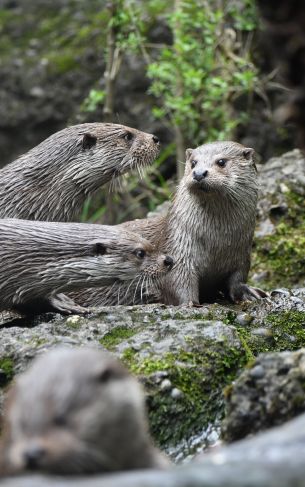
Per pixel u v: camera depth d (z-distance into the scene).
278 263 14.62
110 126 13.55
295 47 11.04
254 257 14.73
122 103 19.56
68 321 10.77
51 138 13.29
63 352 6.59
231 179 11.84
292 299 11.77
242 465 5.86
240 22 17.86
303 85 11.54
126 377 6.59
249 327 11.16
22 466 5.92
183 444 9.44
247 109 18.84
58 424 6.12
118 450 6.40
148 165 13.68
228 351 10.14
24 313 11.51
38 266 11.05
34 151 13.19
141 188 18.48
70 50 20.58
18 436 6.10
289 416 8.21
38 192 12.96
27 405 6.16
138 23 17.17
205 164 11.88
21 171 13.00
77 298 12.31
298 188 15.41
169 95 17.45
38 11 21.73
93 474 6.15
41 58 20.55
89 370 6.35
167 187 18.05
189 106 17.30
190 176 11.76
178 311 11.09
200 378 9.83
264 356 8.47
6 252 11.03
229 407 8.45
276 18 10.98
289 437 6.51
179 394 9.56
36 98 20.12
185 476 5.62
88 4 21.62
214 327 10.34
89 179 13.28
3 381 9.75
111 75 17.17
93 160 13.26
